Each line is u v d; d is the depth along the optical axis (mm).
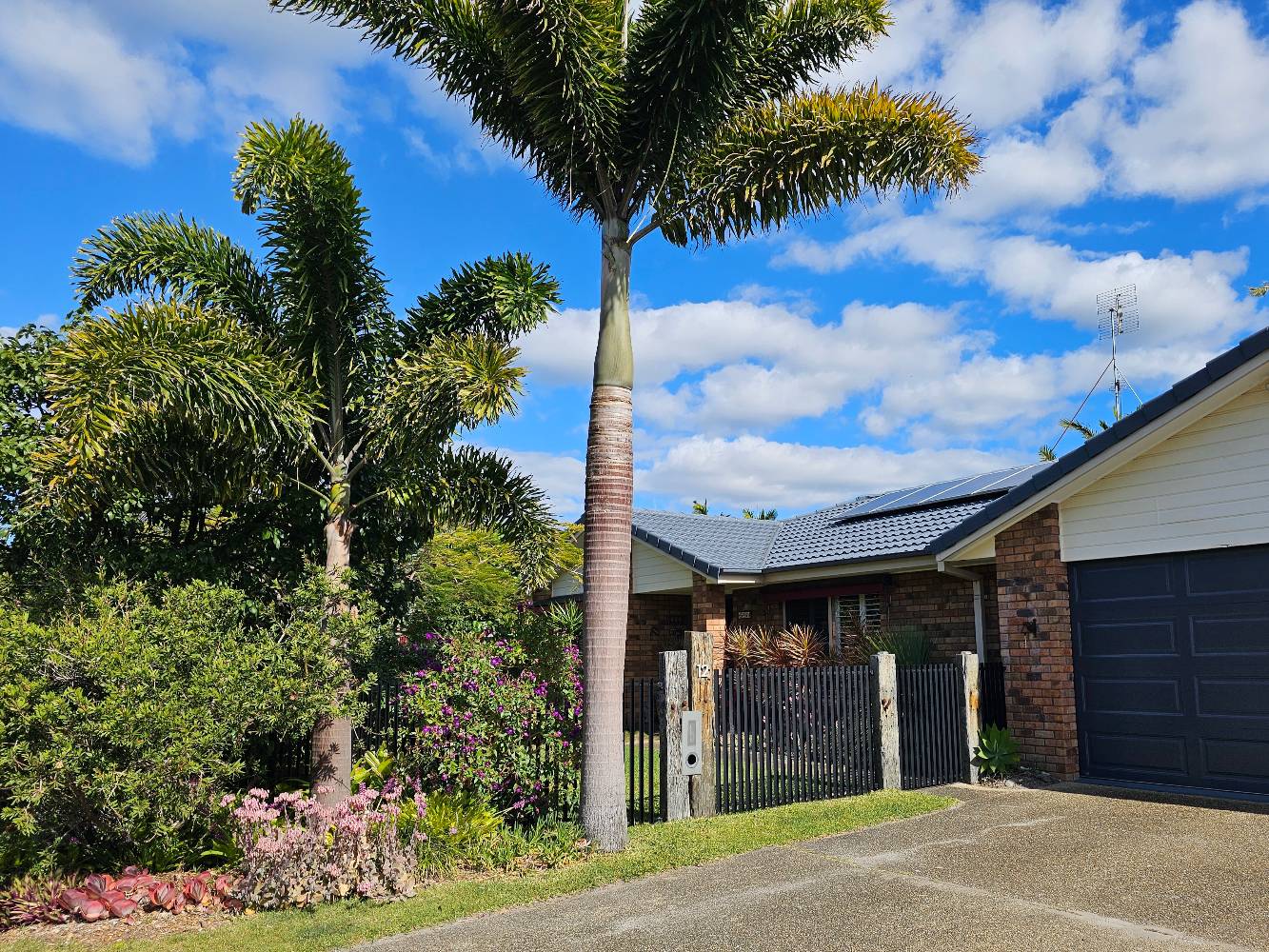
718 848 7465
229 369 8180
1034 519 11289
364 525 10719
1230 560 9719
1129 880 6441
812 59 9320
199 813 7465
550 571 11328
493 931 5715
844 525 17703
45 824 7004
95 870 7375
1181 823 8211
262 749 9773
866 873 6730
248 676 7492
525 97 8078
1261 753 9312
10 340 9828
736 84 8359
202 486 8969
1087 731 10742
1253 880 6402
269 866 6570
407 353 9219
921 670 10609
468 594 18281
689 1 7691
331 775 8664
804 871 6836
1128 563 10539
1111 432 10242
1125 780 10344
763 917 5812
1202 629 9867
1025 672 11172
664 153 8391
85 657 6773
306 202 9102
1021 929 5461
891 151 8578
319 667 8125
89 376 7383
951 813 8820
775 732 9508
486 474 10727
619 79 8227
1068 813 8695
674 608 18938
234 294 9828
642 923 5766
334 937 5660
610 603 7859
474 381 8398
